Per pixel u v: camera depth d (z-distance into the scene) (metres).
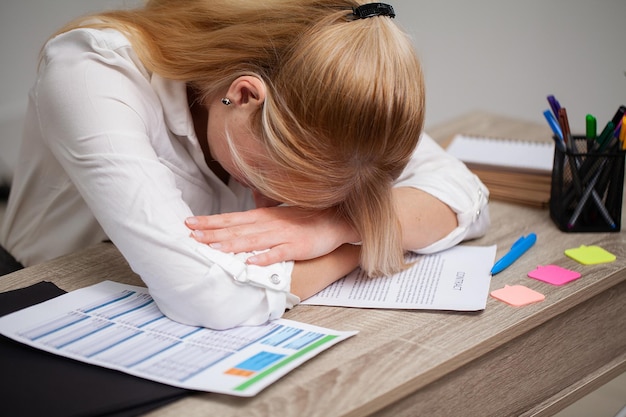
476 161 1.50
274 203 1.11
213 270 0.90
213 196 1.22
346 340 0.91
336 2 0.96
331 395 0.79
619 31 2.39
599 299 1.13
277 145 0.91
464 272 1.10
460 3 2.71
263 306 0.93
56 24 2.08
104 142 0.94
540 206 1.37
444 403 0.91
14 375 0.80
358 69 0.88
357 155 0.91
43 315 0.92
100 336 0.88
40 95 1.00
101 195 0.94
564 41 2.53
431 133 1.74
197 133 1.15
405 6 2.81
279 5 0.96
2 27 2.07
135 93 1.01
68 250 1.29
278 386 0.81
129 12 1.07
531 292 1.04
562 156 1.25
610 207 1.26
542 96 2.64
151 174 0.94
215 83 0.98
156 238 0.91
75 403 0.75
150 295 1.00
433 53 2.84
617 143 1.22
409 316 0.98
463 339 0.92
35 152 1.27
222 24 1.00
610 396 1.15
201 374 0.80
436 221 1.16
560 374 1.10
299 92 0.89
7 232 1.37
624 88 2.43
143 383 0.79
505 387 1.00
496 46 2.69
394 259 1.07
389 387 0.81
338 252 1.07
